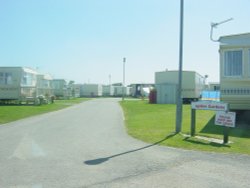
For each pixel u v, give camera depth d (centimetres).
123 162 815
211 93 4928
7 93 3194
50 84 4228
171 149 975
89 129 1461
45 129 1465
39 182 650
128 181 657
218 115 1109
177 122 1322
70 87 5938
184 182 649
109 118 2022
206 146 1017
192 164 791
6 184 636
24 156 885
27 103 3484
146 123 1675
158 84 3984
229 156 877
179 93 1323
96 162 816
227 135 1080
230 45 1594
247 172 719
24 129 1464
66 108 3072
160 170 739
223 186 624
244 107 1570
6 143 1088
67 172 723
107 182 651
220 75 1619
